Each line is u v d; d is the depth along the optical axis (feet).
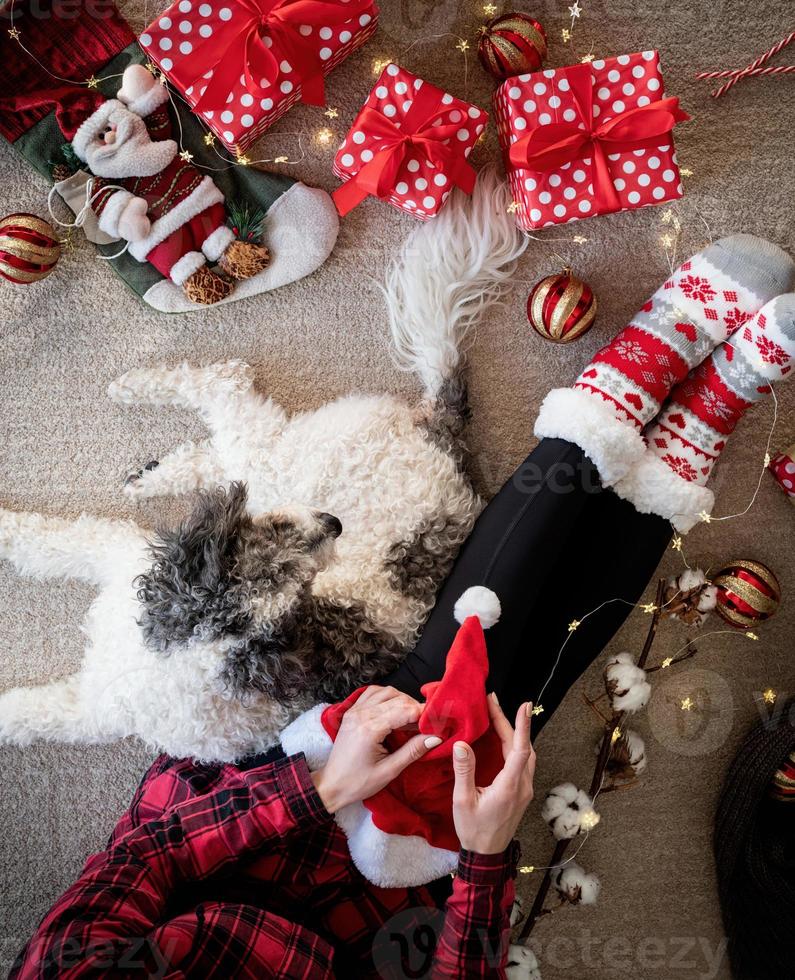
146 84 4.25
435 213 4.43
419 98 4.24
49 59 4.33
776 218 4.93
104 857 3.40
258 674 3.43
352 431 4.27
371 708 3.55
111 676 3.96
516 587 4.10
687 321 4.35
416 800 3.66
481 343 4.99
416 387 4.99
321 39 4.25
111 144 4.21
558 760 5.16
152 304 4.70
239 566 3.48
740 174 4.91
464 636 3.36
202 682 3.59
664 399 4.52
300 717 3.86
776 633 5.14
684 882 5.27
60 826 5.08
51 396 4.94
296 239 4.68
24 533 4.61
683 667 5.15
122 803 5.07
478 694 3.34
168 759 4.18
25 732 4.43
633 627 5.11
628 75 4.30
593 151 4.30
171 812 3.56
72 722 4.39
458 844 3.69
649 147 4.33
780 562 5.09
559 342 4.52
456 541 4.25
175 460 4.65
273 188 4.62
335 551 3.90
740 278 4.33
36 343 4.89
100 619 4.27
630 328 4.50
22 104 4.24
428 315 4.61
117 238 4.56
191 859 3.44
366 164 4.31
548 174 4.33
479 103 4.84
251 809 3.44
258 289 4.76
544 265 4.94
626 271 4.95
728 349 4.38
